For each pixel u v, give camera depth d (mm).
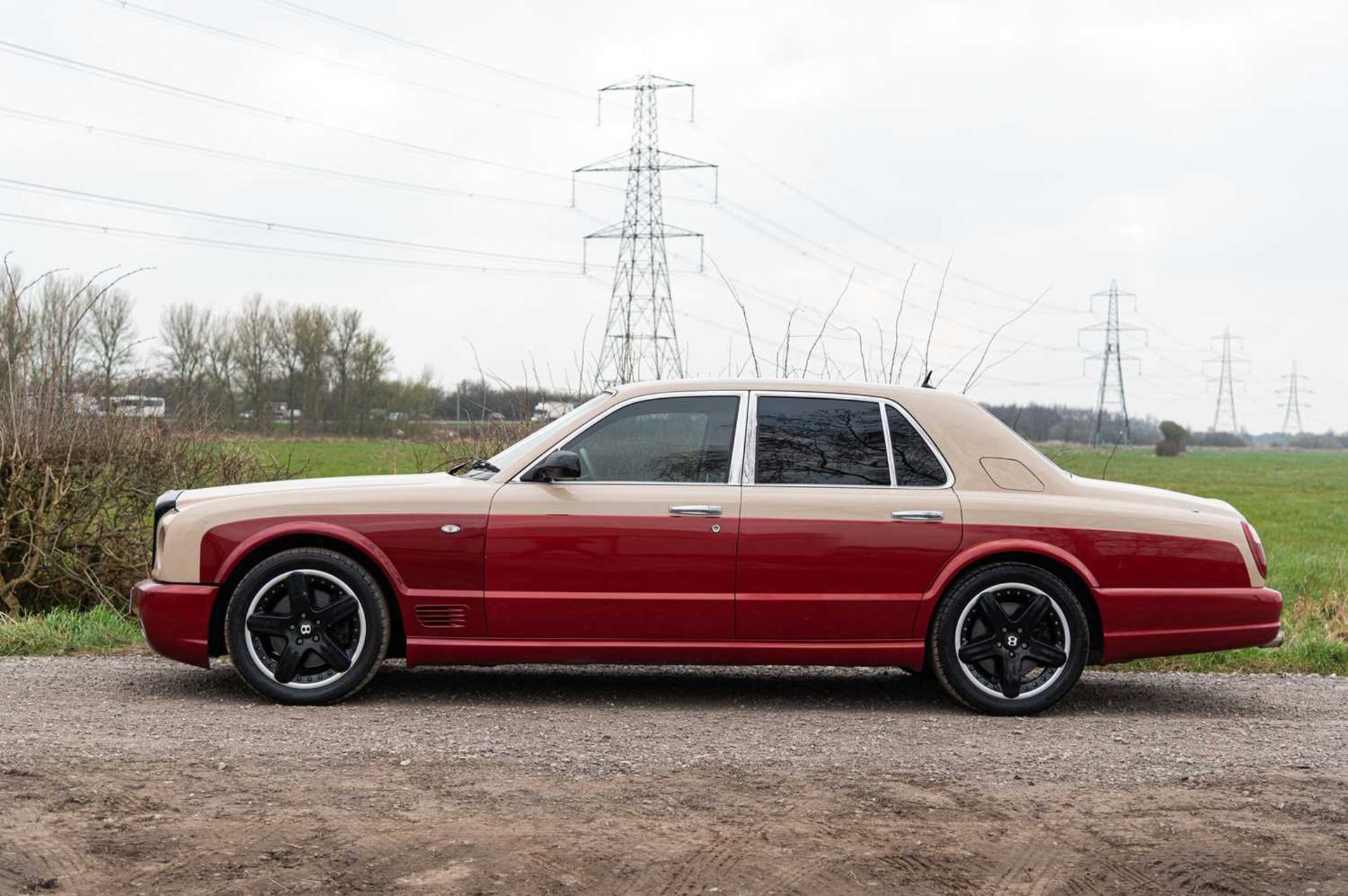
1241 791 4844
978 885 3750
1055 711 6738
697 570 6461
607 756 5285
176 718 5898
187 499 6680
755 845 4055
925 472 6711
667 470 6602
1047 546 6602
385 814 4309
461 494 6508
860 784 4859
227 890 3576
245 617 6387
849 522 6531
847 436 6734
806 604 6496
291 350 43875
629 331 35375
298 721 5918
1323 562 15758
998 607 6582
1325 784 4969
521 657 6461
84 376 10664
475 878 3701
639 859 3895
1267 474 61875
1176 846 4129
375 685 7043
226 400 12398
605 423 6680
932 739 5859
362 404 37531
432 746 5414
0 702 6176
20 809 4254
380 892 3578
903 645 6566
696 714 6391
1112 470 60844
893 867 3889
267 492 6582
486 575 6434
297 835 4059
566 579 6434
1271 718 6594
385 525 6434
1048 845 4129
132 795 4453
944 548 6570
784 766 5160
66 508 10258
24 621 8789
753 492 6551
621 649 6465
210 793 4520
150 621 6445
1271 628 6773
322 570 6410
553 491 6504
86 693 6527
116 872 3693
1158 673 8109
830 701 6926
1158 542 6684
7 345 10312
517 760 5172
